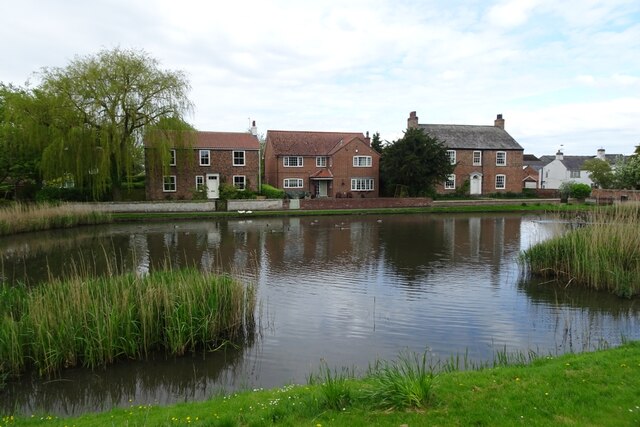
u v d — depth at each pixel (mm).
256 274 17125
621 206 18594
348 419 5305
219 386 8477
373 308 12914
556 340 10406
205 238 26062
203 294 10602
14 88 39781
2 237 26234
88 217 32375
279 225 32781
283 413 5633
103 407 7812
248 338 10750
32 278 16125
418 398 5664
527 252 17484
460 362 9188
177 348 9844
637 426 4988
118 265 18438
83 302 9727
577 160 80625
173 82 37531
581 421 5125
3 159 36219
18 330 9242
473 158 53844
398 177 46438
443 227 31297
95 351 9453
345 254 21109
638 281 13789
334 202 43406
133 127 36688
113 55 35656
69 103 34219
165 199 43938
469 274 17047
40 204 31734
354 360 9430
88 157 35406
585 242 15430
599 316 12086
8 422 6465
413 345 10219
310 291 14758
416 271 17609
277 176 50344
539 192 54719
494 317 12062
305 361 9445
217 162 46250
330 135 55406
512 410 5438
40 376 9000
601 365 7070
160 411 6480
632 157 50250
